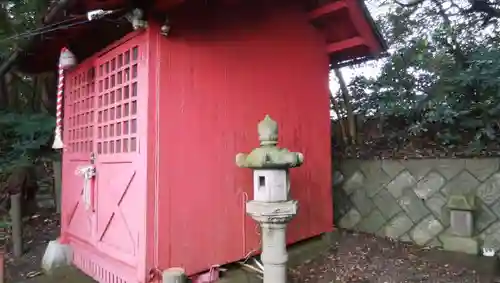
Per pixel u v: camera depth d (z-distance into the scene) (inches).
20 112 260.7
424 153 183.5
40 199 247.9
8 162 227.0
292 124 161.5
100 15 106.7
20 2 235.3
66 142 173.8
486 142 175.9
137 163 112.9
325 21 178.7
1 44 214.1
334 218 207.6
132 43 120.4
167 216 112.1
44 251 177.5
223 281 123.8
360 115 246.1
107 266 129.0
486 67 172.6
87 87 154.3
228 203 129.3
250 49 143.8
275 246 107.1
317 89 178.2
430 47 217.2
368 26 173.0
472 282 127.6
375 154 199.6
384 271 140.6
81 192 153.6
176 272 104.1
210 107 126.4
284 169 108.3
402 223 180.4
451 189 166.9
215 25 130.4
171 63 115.8
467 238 156.2
